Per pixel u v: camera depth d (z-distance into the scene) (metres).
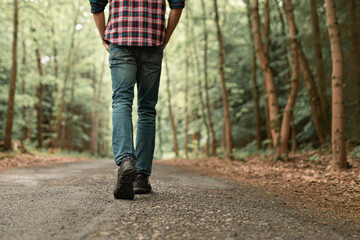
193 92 17.52
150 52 2.05
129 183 1.87
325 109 8.54
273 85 7.30
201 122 17.69
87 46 19.27
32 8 10.27
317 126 8.56
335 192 3.25
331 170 4.77
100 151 31.02
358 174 4.20
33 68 17.45
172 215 1.60
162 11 2.04
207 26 12.69
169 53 17.44
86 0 15.86
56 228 1.27
